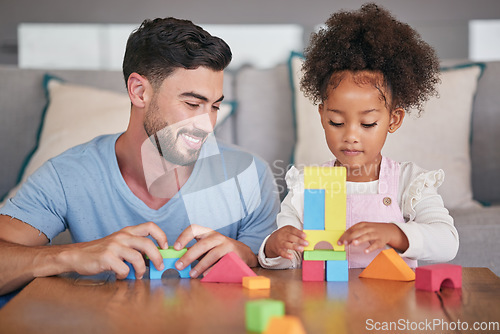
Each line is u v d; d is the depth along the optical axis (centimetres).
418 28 294
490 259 168
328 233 89
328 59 127
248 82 214
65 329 60
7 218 123
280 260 104
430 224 109
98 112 196
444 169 191
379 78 123
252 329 59
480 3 292
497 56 292
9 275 97
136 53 119
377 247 95
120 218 128
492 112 212
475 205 191
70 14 299
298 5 296
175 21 121
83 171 129
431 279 79
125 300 73
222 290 80
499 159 212
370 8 138
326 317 65
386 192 125
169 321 63
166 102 117
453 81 203
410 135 193
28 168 188
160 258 90
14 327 60
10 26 298
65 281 89
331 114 124
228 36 297
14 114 213
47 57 299
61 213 129
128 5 299
